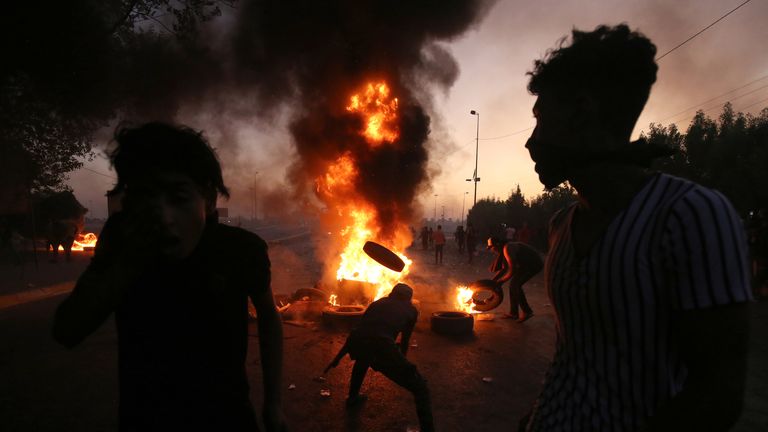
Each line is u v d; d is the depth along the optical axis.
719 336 0.79
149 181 1.17
